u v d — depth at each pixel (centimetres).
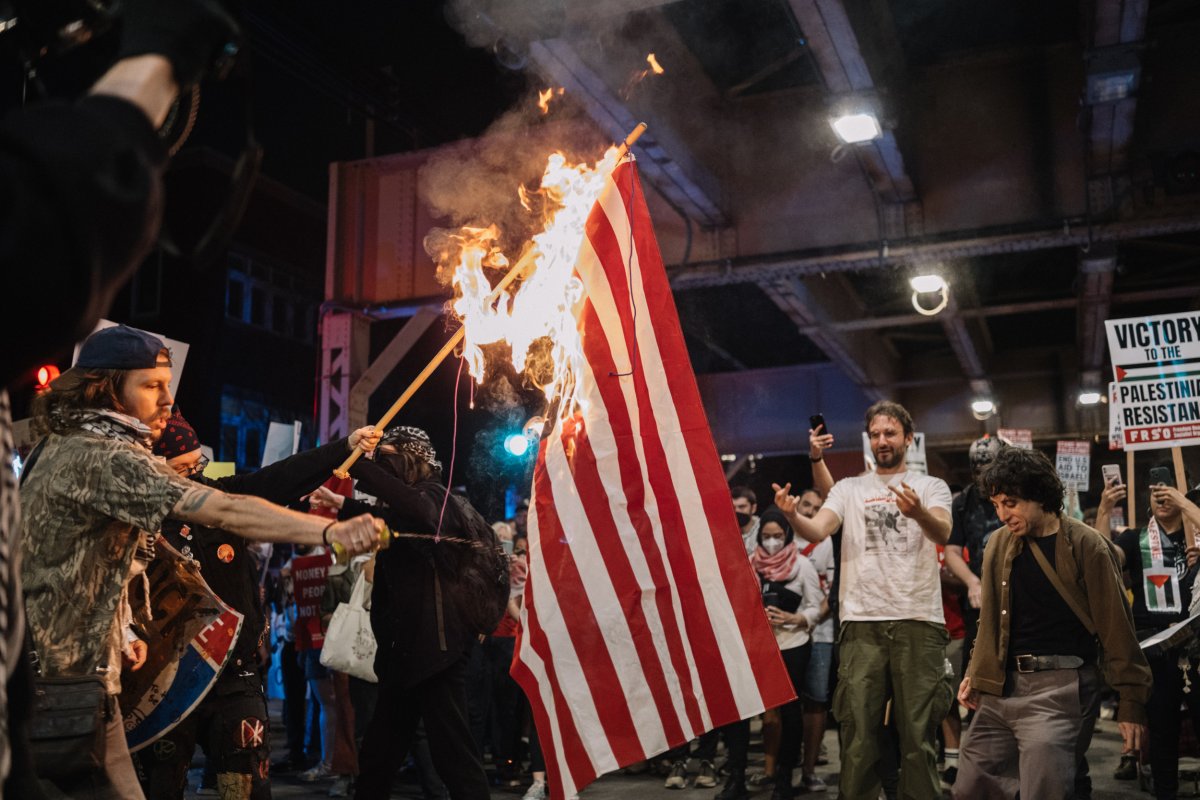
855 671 574
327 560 882
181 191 2305
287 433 914
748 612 410
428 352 2234
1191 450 1166
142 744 319
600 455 424
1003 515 473
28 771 142
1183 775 798
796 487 2745
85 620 248
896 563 577
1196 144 1138
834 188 1266
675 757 915
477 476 1659
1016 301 1931
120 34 126
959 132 1236
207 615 322
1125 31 926
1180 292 1578
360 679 784
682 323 2192
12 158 106
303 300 2723
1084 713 459
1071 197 1188
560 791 405
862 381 2084
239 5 137
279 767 973
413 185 1389
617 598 414
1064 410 2303
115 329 284
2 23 136
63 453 250
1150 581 710
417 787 858
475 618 520
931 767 556
